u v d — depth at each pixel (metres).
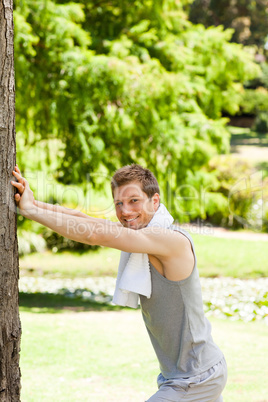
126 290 2.36
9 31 2.29
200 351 2.29
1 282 2.28
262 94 36.94
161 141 9.59
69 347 5.79
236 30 33.16
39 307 8.84
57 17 8.51
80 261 14.72
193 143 9.66
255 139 34.00
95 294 10.48
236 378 4.74
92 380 4.70
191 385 2.24
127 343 6.07
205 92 10.35
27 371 4.93
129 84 8.70
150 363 5.27
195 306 2.30
